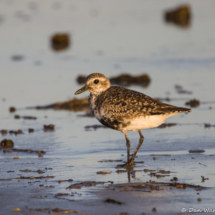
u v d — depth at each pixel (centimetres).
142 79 2084
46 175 942
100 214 727
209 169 952
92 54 2733
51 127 1414
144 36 3144
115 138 1272
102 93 1098
